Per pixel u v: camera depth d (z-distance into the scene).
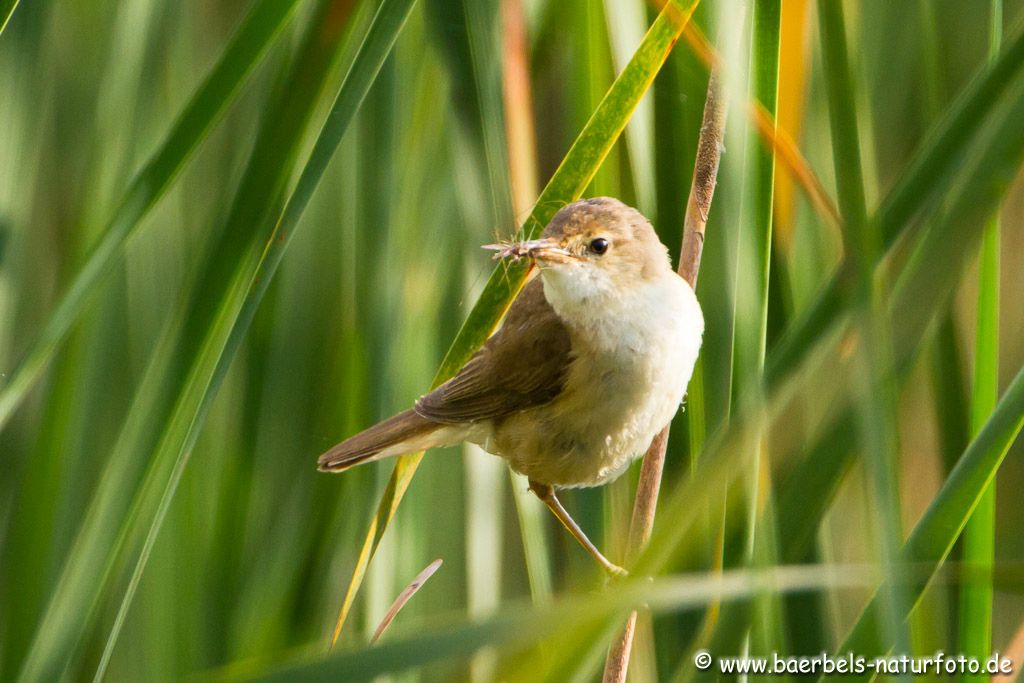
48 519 5.58
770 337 5.54
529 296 5.59
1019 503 5.65
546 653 5.47
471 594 5.60
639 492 5.54
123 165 5.59
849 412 5.49
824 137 5.60
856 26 5.56
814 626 5.55
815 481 5.49
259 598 5.59
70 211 5.62
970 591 5.50
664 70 5.54
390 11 5.48
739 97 5.49
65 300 5.48
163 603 5.60
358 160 5.57
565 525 5.59
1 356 5.57
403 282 5.59
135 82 5.59
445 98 5.58
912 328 5.46
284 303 5.61
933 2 5.56
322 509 5.60
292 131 5.50
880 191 5.61
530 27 5.56
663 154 5.54
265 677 5.43
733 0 5.51
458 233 5.60
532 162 5.54
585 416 5.58
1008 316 5.63
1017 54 5.46
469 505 5.61
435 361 5.59
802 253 5.59
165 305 5.61
